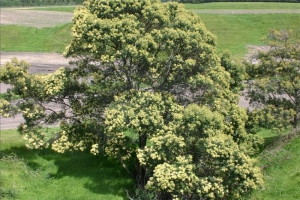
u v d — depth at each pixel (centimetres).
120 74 2747
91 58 2845
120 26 2491
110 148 2725
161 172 2119
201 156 2292
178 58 2519
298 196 2281
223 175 2200
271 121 3064
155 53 2648
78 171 2919
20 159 2973
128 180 2825
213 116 2231
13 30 6738
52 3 9425
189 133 2275
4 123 3822
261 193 2377
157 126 2436
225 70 2969
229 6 7988
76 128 2945
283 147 2772
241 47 6019
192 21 2691
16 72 2838
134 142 2997
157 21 2605
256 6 7900
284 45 3241
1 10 8288
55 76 2836
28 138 2808
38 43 6356
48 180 2809
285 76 3250
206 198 2223
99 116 2844
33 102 2906
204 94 2683
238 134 2633
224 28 6662
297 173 2434
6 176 2752
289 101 3278
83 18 2569
